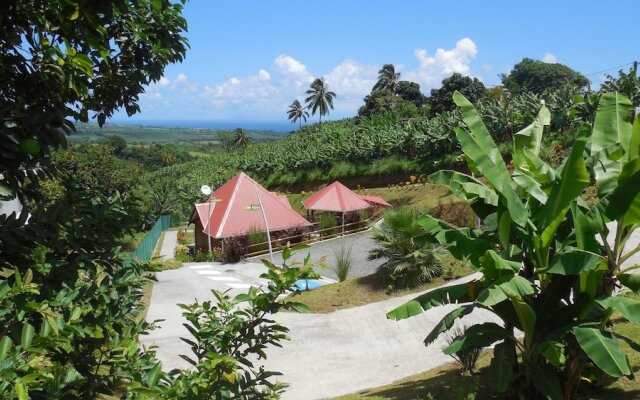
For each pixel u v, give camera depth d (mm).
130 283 3684
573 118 28281
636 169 5965
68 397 3049
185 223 50438
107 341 3611
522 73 87000
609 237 15469
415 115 63688
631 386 6789
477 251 6574
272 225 27719
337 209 29672
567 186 5773
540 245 6219
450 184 7027
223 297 4332
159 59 5125
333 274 20328
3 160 2930
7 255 3121
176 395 3420
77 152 36250
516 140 7555
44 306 2789
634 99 26531
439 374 8938
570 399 6582
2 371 2381
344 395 8719
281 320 13773
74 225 3441
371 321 13281
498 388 5766
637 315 5246
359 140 43781
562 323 6074
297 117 117375
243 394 3805
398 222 15523
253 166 58875
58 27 3672
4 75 3506
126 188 36844
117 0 3314
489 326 6379
